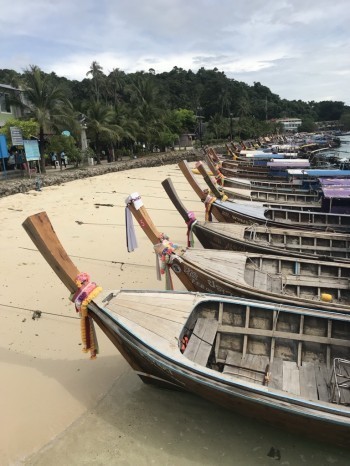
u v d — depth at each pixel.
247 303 6.75
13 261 11.86
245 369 6.32
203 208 20.52
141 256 12.59
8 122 25.08
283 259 9.23
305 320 6.66
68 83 68.12
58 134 27.78
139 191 24.33
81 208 18.55
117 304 6.24
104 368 7.25
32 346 7.80
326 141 65.88
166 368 5.42
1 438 5.68
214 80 93.25
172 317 6.18
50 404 6.36
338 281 8.76
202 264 8.52
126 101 65.31
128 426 5.95
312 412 4.72
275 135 96.19
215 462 5.39
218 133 74.12
